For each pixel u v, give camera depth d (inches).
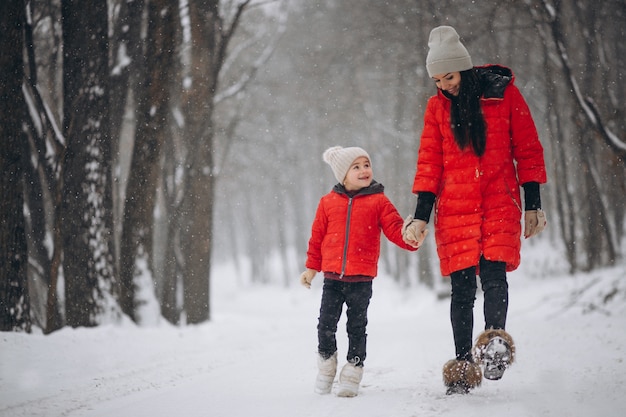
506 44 970.7
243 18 1072.8
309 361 321.1
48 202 650.2
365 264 227.3
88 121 494.9
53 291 496.1
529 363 273.4
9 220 421.7
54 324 498.3
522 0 746.8
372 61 1238.3
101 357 348.8
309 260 241.3
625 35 877.2
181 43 746.2
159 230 951.0
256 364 318.0
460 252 206.1
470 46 827.4
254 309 1497.3
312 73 1314.0
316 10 1326.3
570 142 1175.0
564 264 1143.6
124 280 548.1
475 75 211.8
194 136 767.1
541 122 1293.1
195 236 775.1
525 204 209.9
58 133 498.9
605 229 915.4
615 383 207.5
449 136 211.2
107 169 502.3
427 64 214.5
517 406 176.9
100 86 498.6
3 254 420.2
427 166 215.0
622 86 929.5
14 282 422.0
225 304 1793.8
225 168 1567.4
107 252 496.7
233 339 485.4
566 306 628.4
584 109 558.6
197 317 765.9
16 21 424.2
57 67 698.2
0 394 251.3
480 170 207.2
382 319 946.1
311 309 1405.0
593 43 833.5
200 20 753.0
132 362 349.4
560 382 216.1
